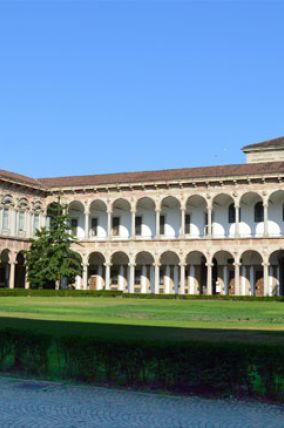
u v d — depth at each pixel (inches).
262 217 3083.2
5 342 701.9
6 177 3034.0
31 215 3250.5
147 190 3142.2
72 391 612.1
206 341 618.2
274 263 3006.9
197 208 3240.7
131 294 2925.7
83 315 1355.8
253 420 514.3
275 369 567.8
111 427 492.1
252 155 3410.4
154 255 3107.8
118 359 627.8
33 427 490.3
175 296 2824.8
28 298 2527.1
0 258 3078.2
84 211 3341.5
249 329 964.6
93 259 3440.0
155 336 692.7
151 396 590.2
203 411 540.1
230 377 583.5
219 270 3154.5
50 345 671.1
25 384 642.8
